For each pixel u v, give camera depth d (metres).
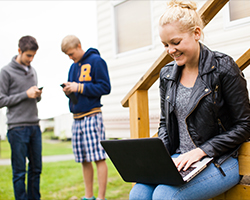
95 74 3.01
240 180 1.50
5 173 5.59
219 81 1.40
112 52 5.31
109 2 5.34
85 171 3.00
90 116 2.93
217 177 1.34
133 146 1.31
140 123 2.03
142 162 1.32
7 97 2.90
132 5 4.98
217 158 1.38
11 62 3.06
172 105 1.55
